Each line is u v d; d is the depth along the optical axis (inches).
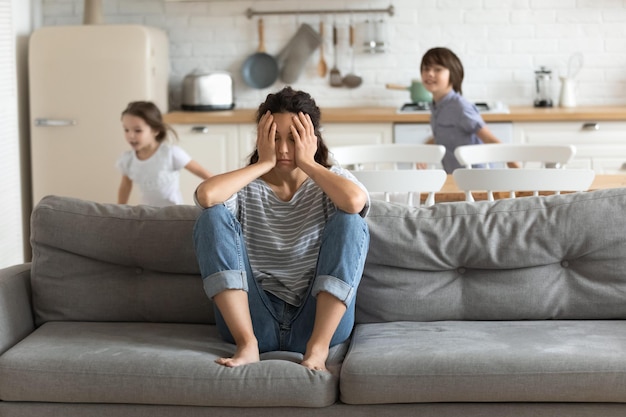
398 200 187.2
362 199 131.6
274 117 137.3
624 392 120.6
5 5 262.8
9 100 264.5
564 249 142.3
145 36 270.4
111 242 144.8
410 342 130.3
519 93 293.1
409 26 293.1
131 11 298.2
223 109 288.2
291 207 138.4
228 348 132.2
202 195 131.3
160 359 125.9
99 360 126.3
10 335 137.6
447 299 142.7
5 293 139.6
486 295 142.3
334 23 295.4
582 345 126.7
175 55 299.3
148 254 144.6
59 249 146.9
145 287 145.9
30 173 283.3
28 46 278.5
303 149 135.2
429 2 291.6
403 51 294.4
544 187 169.8
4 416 127.4
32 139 275.9
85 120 273.4
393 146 215.8
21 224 272.1
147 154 229.3
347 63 296.5
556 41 290.8
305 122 136.3
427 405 123.2
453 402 123.4
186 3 297.3
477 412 122.5
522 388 121.1
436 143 236.2
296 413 123.1
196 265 144.7
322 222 136.9
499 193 183.9
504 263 142.1
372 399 122.3
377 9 292.5
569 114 264.5
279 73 298.8
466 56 292.8
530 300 141.9
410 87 285.3
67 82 272.5
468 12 291.3
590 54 290.5
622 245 141.5
